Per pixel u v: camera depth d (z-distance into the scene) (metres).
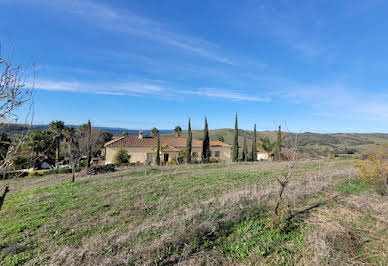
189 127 28.55
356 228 4.17
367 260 3.28
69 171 21.91
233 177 11.21
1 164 2.83
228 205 5.45
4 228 5.81
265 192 6.30
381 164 6.55
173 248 3.88
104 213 6.56
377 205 5.31
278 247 3.73
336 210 5.01
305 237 3.92
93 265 3.60
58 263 3.86
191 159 30.50
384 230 4.06
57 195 9.19
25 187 13.50
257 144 32.75
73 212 6.78
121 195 8.53
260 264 3.38
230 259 3.56
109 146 27.78
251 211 5.04
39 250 4.47
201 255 3.68
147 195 8.34
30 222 6.09
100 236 4.88
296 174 10.77
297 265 3.29
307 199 5.79
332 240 3.75
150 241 4.23
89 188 10.34
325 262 3.22
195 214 5.08
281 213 4.36
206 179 11.13
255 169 14.63
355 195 6.14
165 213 6.20
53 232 5.40
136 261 3.57
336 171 9.81
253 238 4.04
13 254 4.38
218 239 4.09
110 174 15.66
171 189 9.22
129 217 6.11
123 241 4.34
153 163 27.42
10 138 2.88
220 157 35.75
